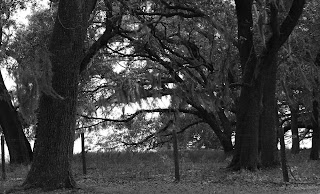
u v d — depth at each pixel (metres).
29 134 26.94
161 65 25.48
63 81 12.58
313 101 25.25
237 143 18.25
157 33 23.62
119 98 20.16
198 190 12.88
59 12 12.69
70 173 12.95
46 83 11.72
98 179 16.28
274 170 17.80
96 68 24.77
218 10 19.56
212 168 19.39
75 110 12.92
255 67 17.42
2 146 16.84
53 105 12.58
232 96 19.92
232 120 30.17
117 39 24.80
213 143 34.19
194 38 25.17
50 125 12.60
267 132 18.94
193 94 19.86
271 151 18.84
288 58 21.64
